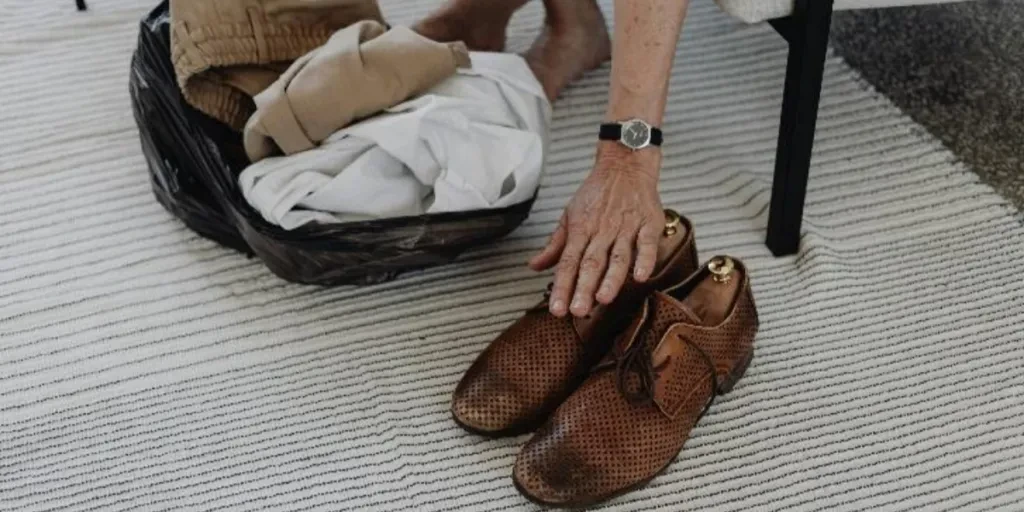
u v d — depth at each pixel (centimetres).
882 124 157
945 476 116
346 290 137
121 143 158
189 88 129
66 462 120
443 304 135
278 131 125
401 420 123
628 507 114
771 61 169
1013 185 148
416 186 130
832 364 127
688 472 117
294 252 128
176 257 142
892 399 123
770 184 149
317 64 126
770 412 122
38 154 156
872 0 127
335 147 126
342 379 127
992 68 165
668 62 123
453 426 122
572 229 123
